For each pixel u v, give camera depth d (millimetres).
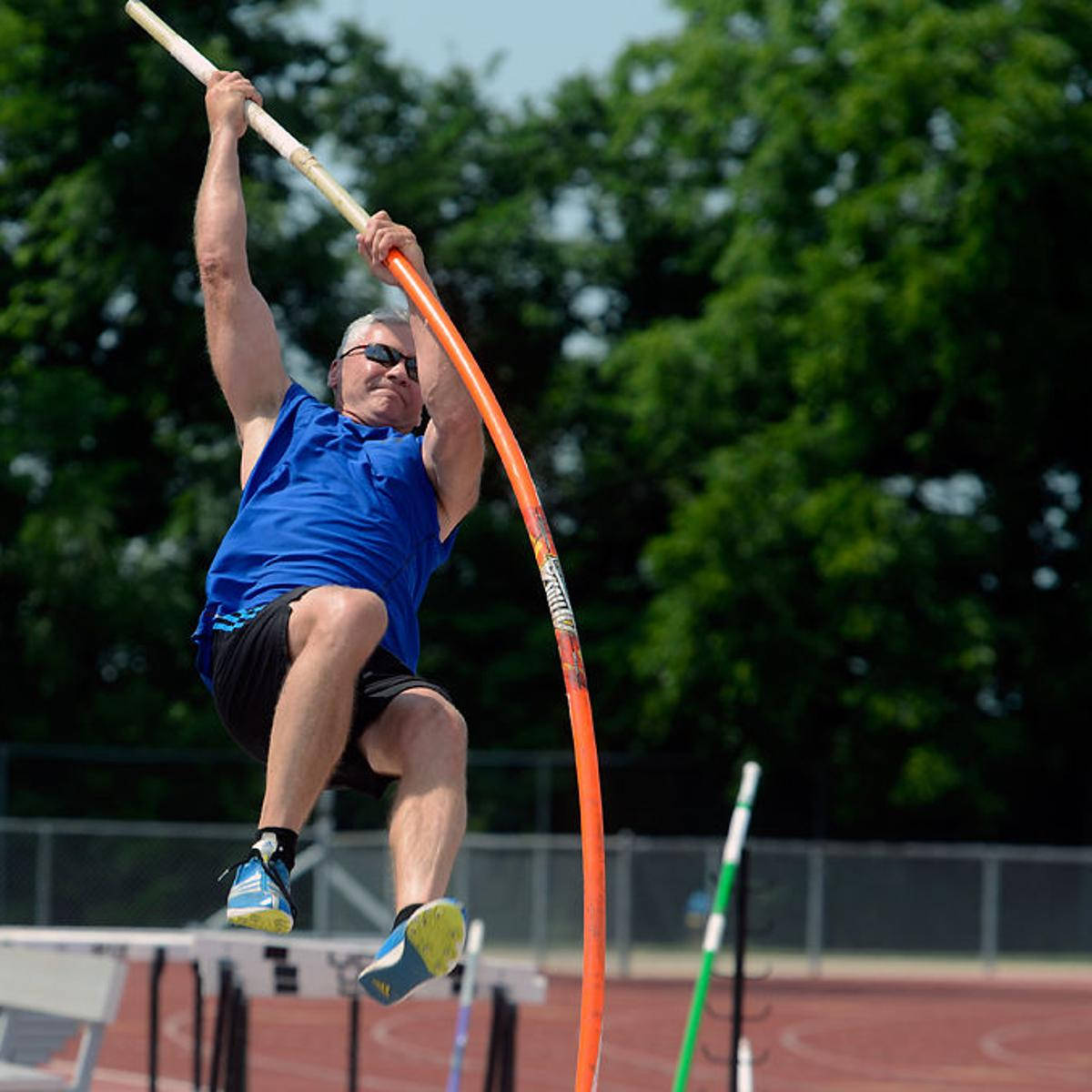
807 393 104500
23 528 102188
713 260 129250
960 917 87000
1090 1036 67312
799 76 110062
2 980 23516
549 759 98812
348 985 25266
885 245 104562
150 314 110500
